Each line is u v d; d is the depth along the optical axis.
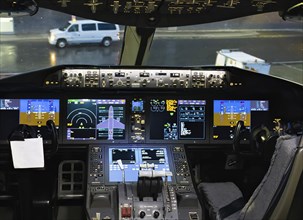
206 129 2.23
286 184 1.18
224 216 1.76
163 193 1.86
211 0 1.69
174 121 2.21
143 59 2.41
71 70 2.15
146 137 2.19
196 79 2.20
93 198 1.84
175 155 2.12
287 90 2.23
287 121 2.24
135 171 2.01
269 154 1.71
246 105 2.26
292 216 1.21
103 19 1.93
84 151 2.17
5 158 2.15
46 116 2.18
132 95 2.19
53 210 2.17
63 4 1.75
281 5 1.79
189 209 1.87
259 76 2.21
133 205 1.81
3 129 2.18
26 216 2.00
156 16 1.95
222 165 2.29
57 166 2.27
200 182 2.30
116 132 2.18
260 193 1.28
